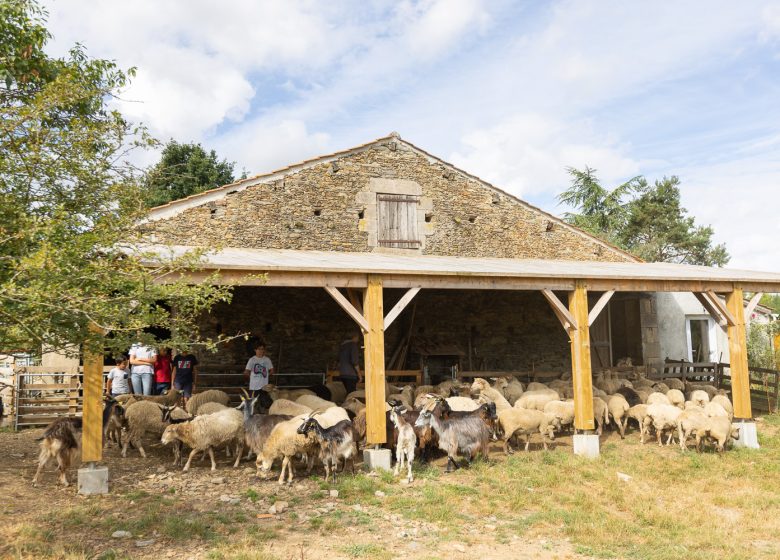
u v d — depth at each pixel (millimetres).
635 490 8203
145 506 6699
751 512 7375
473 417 9289
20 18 8820
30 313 4980
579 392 10289
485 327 16578
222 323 13758
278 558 5367
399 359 15453
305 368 14414
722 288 11883
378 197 14547
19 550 5098
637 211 36406
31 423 11367
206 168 27359
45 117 6344
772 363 19297
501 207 15906
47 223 5277
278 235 13367
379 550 5672
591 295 17469
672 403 13055
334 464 8078
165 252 8953
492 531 6543
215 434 8422
